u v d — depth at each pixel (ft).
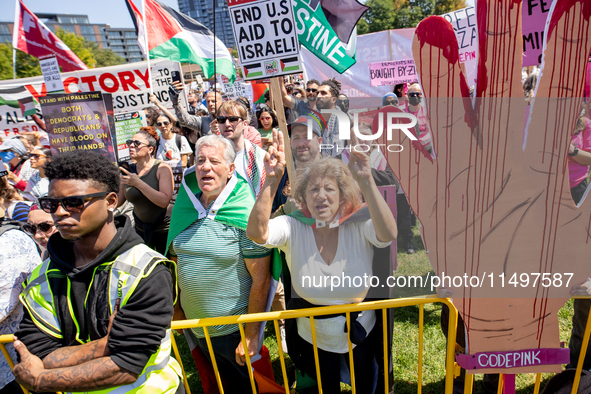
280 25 5.52
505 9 4.02
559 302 4.86
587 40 4.05
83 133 6.31
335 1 5.66
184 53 14.96
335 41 5.81
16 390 6.25
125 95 14.05
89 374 4.01
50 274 4.42
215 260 6.27
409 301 5.28
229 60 16.37
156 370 4.48
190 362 9.72
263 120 17.56
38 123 14.87
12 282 5.67
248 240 6.22
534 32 6.65
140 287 4.23
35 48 12.84
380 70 13.98
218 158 6.31
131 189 10.53
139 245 4.60
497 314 4.98
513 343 5.04
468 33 11.51
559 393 5.49
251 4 5.48
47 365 4.15
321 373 6.47
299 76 20.80
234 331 6.52
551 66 4.16
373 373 6.40
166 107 16.35
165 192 10.53
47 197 4.06
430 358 8.79
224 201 6.41
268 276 6.38
